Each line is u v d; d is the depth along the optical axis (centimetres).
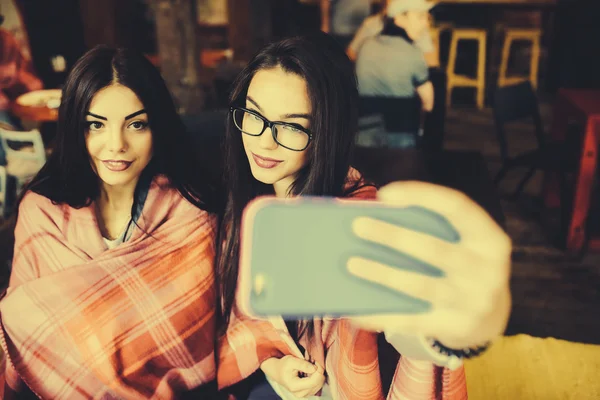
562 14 602
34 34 496
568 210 315
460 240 49
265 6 561
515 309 262
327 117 95
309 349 117
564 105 341
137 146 113
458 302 48
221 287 126
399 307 49
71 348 120
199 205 127
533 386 143
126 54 109
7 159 321
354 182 108
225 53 585
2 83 383
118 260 121
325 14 449
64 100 108
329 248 49
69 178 117
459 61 635
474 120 566
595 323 252
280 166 100
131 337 121
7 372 125
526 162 336
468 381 146
